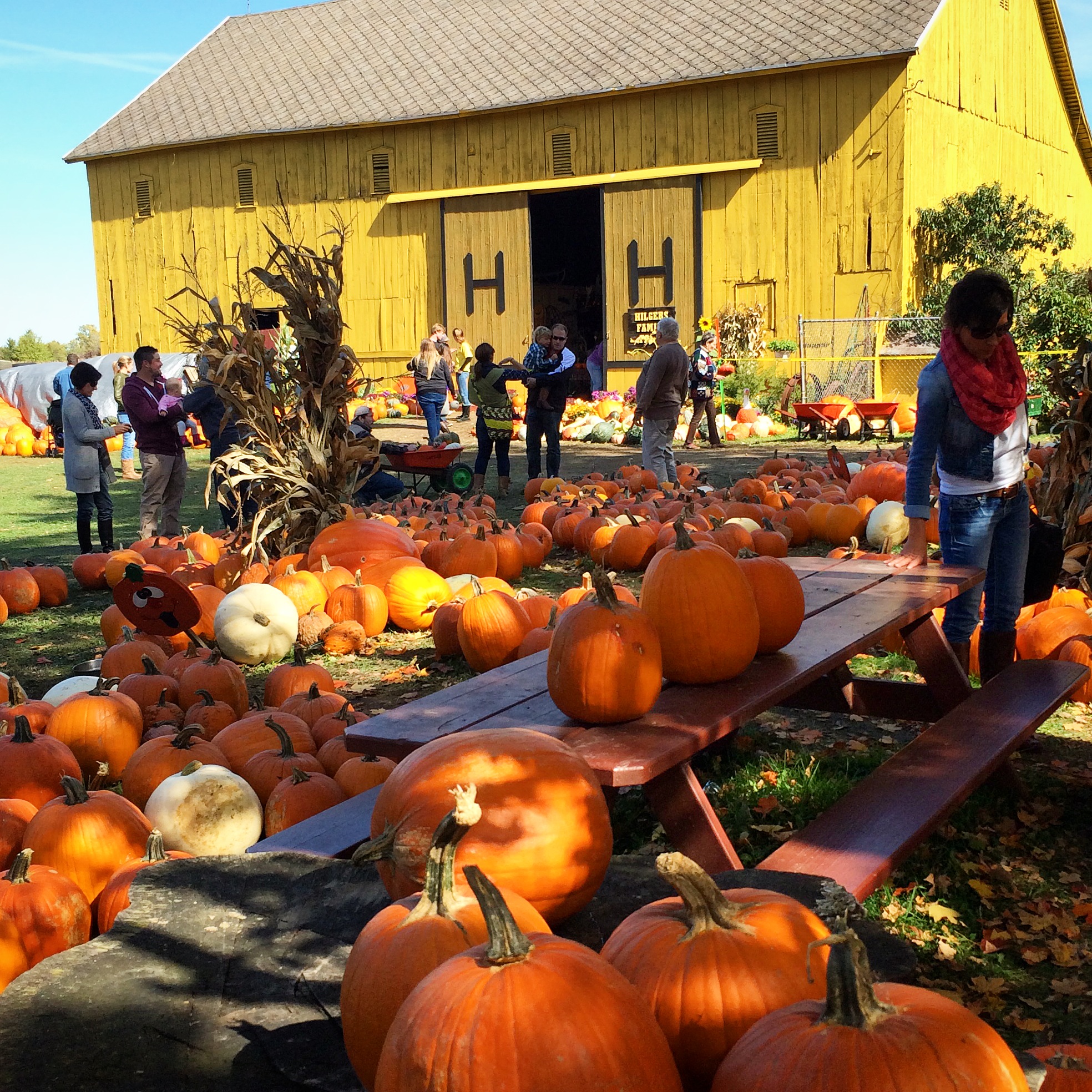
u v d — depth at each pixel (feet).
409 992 5.88
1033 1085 5.92
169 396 34.81
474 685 11.56
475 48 94.84
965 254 77.61
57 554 37.04
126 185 103.19
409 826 7.39
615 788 10.28
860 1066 4.83
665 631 10.36
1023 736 12.55
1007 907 11.51
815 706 16.42
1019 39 92.68
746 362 75.77
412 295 92.84
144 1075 6.28
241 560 26.53
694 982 5.88
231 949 7.63
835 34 76.38
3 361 112.47
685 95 80.23
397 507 36.22
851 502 32.14
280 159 96.07
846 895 5.25
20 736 13.26
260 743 14.02
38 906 9.42
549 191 86.89
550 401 45.06
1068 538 22.54
